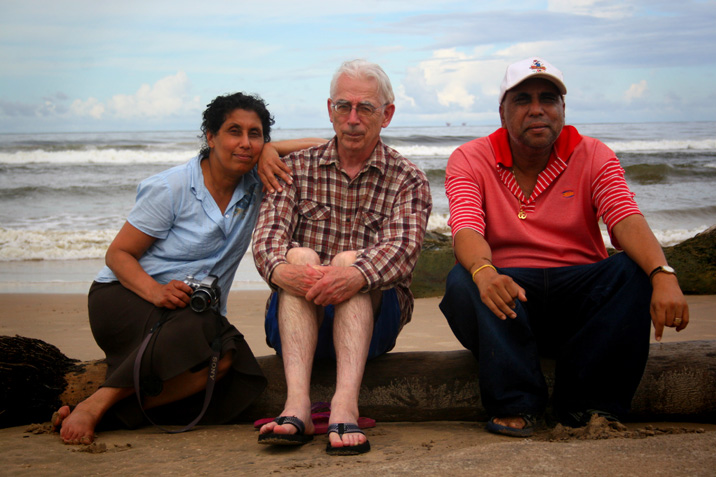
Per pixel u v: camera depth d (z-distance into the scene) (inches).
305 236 122.6
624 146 1173.7
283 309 107.0
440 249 314.0
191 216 121.3
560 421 108.1
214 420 117.1
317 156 122.5
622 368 102.3
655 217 537.3
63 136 1745.8
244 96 122.0
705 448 78.7
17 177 781.3
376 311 115.0
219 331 112.8
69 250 428.1
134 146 1023.0
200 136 127.3
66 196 655.8
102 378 117.1
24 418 113.1
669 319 95.3
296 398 98.8
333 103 118.9
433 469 75.2
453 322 111.3
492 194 118.3
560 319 114.3
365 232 121.7
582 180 115.6
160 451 96.4
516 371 102.3
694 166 761.0
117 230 483.8
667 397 110.6
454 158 122.0
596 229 119.0
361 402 116.9
